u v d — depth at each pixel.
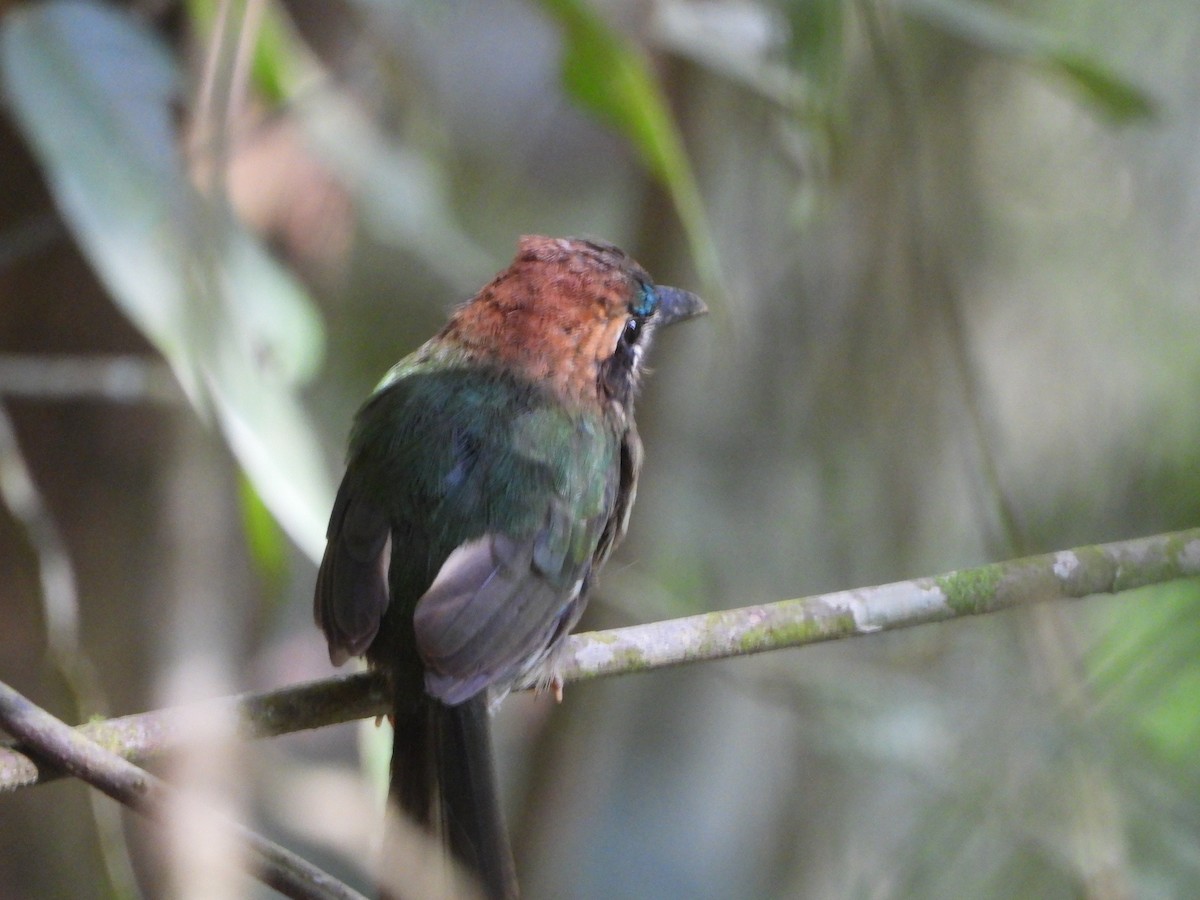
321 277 10.80
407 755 7.09
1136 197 12.91
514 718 14.31
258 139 10.27
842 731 11.41
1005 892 10.47
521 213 15.20
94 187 7.49
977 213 12.77
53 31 7.90
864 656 12.83
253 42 8.34
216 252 7.72
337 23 10.98
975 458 12.34
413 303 14.33
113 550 10.10
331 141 10.69
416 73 12.66
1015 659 11.50
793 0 9.26
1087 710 9.53
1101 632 11.11
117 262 7.34
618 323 8.34
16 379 9.45
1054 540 12.45
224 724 6.89
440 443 7.71
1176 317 12.83
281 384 8.02
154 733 6.68
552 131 15.24
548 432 7.83
